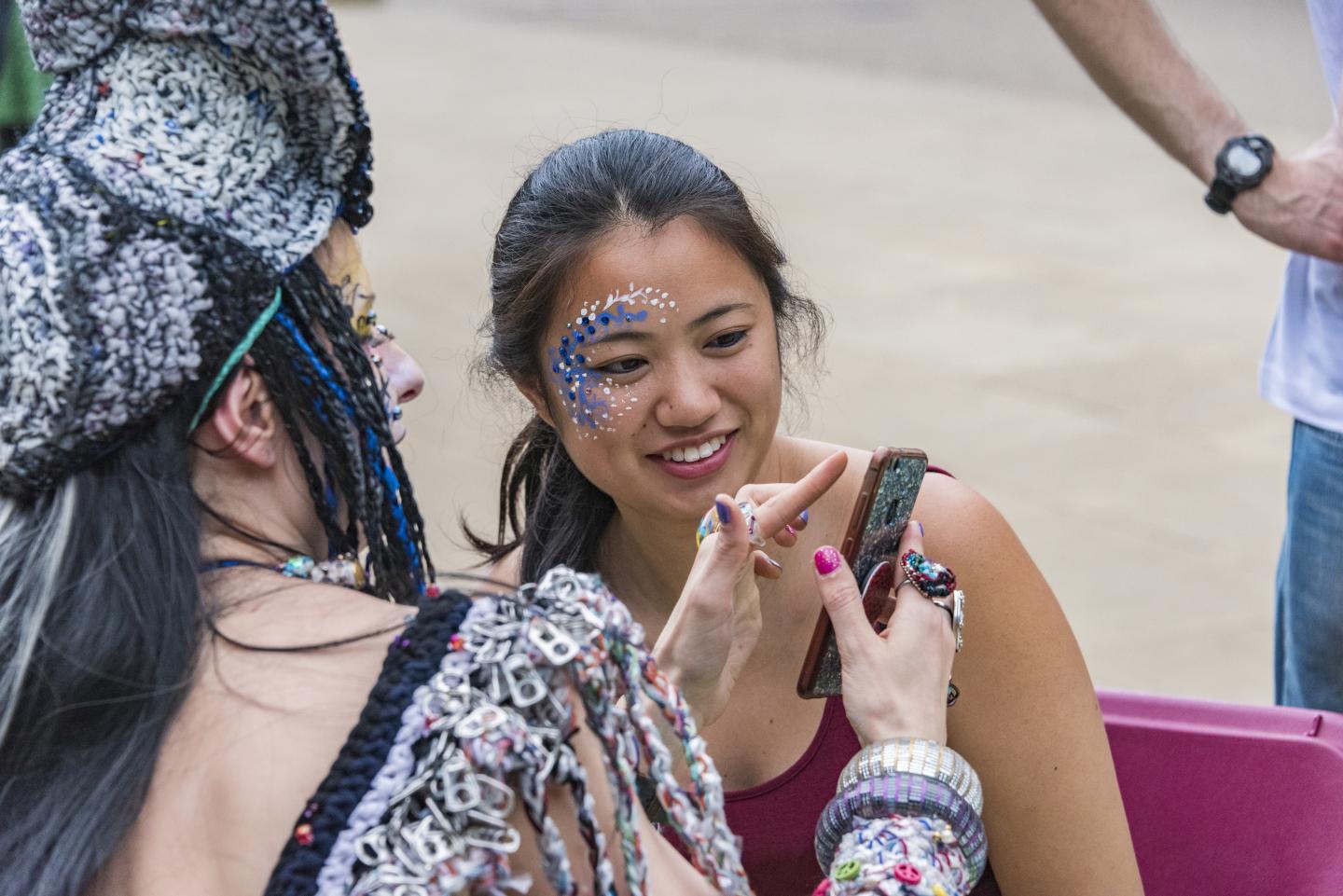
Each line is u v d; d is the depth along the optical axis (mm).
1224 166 4734
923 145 21703
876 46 32125
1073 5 4949
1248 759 3973
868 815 2666
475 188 18641
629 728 2303
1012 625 3465
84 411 2230
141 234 2244
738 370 3252
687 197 3195
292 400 2391
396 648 2193
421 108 24688
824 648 3064
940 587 2924
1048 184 19297
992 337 13195
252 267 2303
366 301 2570
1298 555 4711
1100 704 4156
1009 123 23422
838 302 14219
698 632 2844
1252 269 15406
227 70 2369
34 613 2236
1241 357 12641
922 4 38656
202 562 2352
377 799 2086
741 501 3006
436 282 14422
